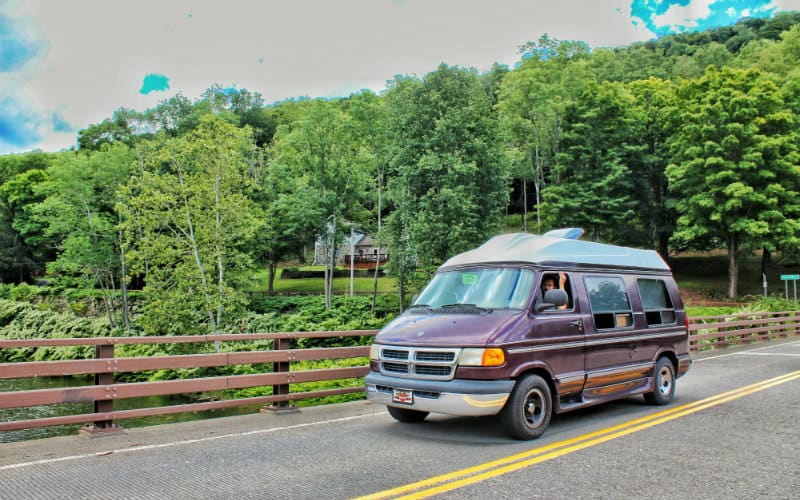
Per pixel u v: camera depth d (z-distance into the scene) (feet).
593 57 254.88
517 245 26.45
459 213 121.08
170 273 103.30
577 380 24.68
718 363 50.75
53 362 21.45
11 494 15.56
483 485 16.47
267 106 413.80
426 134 129.39
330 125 159.12
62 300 184.24
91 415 22.79
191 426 24.89
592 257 28.07
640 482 16.87
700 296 157.48
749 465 18.78
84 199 145.69
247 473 17.69
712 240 180.14
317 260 268.41
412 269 133.59
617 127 175.63
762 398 32.19
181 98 277.85
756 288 163.94
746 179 151.64
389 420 26.50
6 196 243.60
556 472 17.84
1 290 195.52
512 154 178.50
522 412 21.90
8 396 20.51
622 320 28.22
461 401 20.93
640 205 184.65
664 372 30.89
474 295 24.94
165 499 15.20
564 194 171.32
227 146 104.22
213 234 99.76
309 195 159.43
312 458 19.53
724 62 279.69
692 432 23.72
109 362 23.08
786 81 184.85
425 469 18.15
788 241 142.31
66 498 15.24
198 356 25.73
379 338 24.32
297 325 111.96
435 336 22.44
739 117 151.94
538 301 23.89
